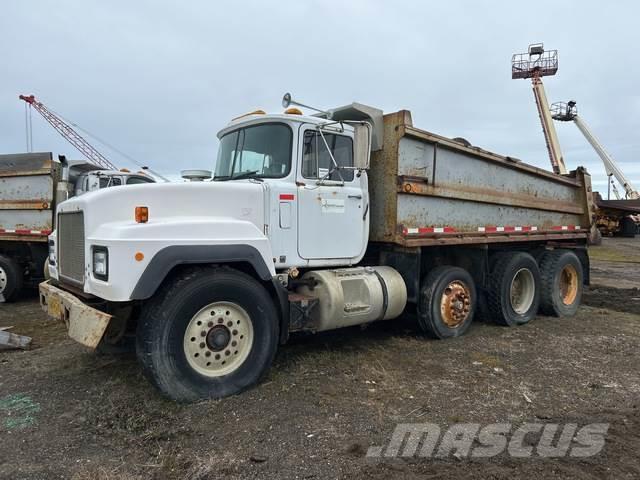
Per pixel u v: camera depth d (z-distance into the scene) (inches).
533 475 115.0
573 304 323.9
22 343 218.2
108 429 136.6
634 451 127.6
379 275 217.9
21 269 354.0
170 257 149.4
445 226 247.3
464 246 278.2
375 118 222.5
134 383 170.7
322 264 201.3
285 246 188.1
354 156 187.5
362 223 216.2
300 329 185.5
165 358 147.9
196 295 152.5
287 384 171.5
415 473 115.2
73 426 138.6
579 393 170.4
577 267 329.4
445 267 248.5
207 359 157.6
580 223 363.9
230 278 159.8
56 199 341.7
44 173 340.5
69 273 178.2
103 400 156.2
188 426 137.9
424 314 236.1
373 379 179.3
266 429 136.8
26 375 181.5
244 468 116.7
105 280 147.1
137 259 145.0
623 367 201.8
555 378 185.8
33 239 343.9
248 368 163.8
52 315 176.7
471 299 254.5
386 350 217.9
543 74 1542.8
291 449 126.0
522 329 272.7
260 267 168.1
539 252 325.4
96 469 115.6
